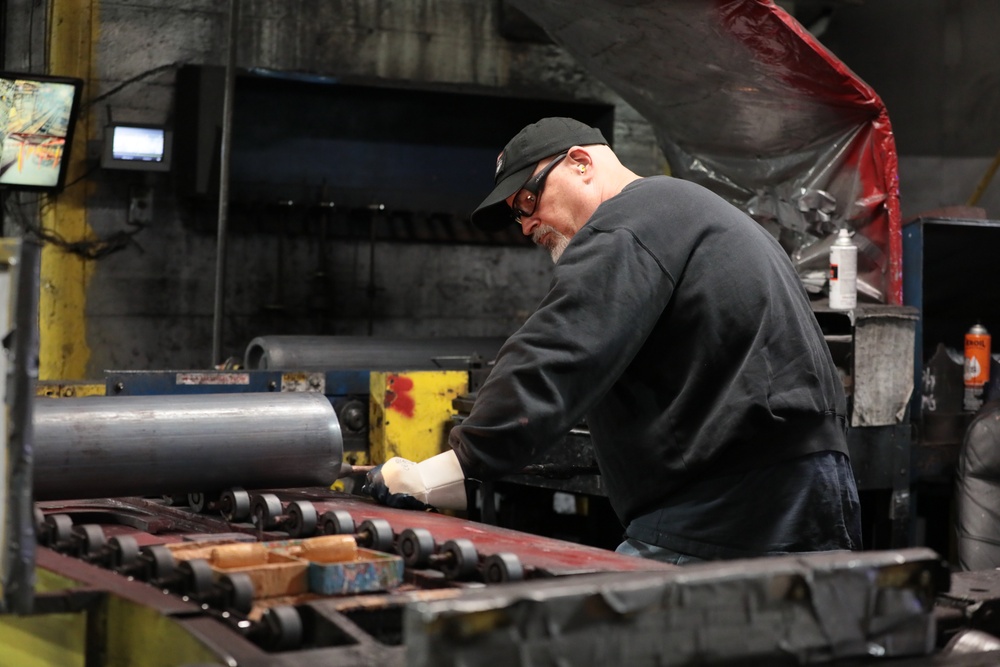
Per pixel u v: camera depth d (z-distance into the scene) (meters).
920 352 3.27
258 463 1.62
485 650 0.76
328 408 1.71
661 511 1.61
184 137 4.79
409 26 5.15
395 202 5.21
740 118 3.49
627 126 5.51
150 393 2.34
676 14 3.12
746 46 3.15
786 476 1.54
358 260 5.16
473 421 1.45
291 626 0.96
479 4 5.25
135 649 1.00
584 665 0.80
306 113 5.04
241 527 1.49
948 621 1.10
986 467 2.73
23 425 0.90
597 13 3.32
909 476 3.05
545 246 1.81
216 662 0.86
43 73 4.68
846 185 3.35
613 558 1.21
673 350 1.56
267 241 4.99
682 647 0.84
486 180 5.39
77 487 1.51
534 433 1.42
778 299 1.57
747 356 1.53
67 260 4.72
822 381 1.59
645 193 1.57
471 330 5.38
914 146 5.20
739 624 0.87
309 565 1.12
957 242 3.42
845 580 0.92
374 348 3.55
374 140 5.16
